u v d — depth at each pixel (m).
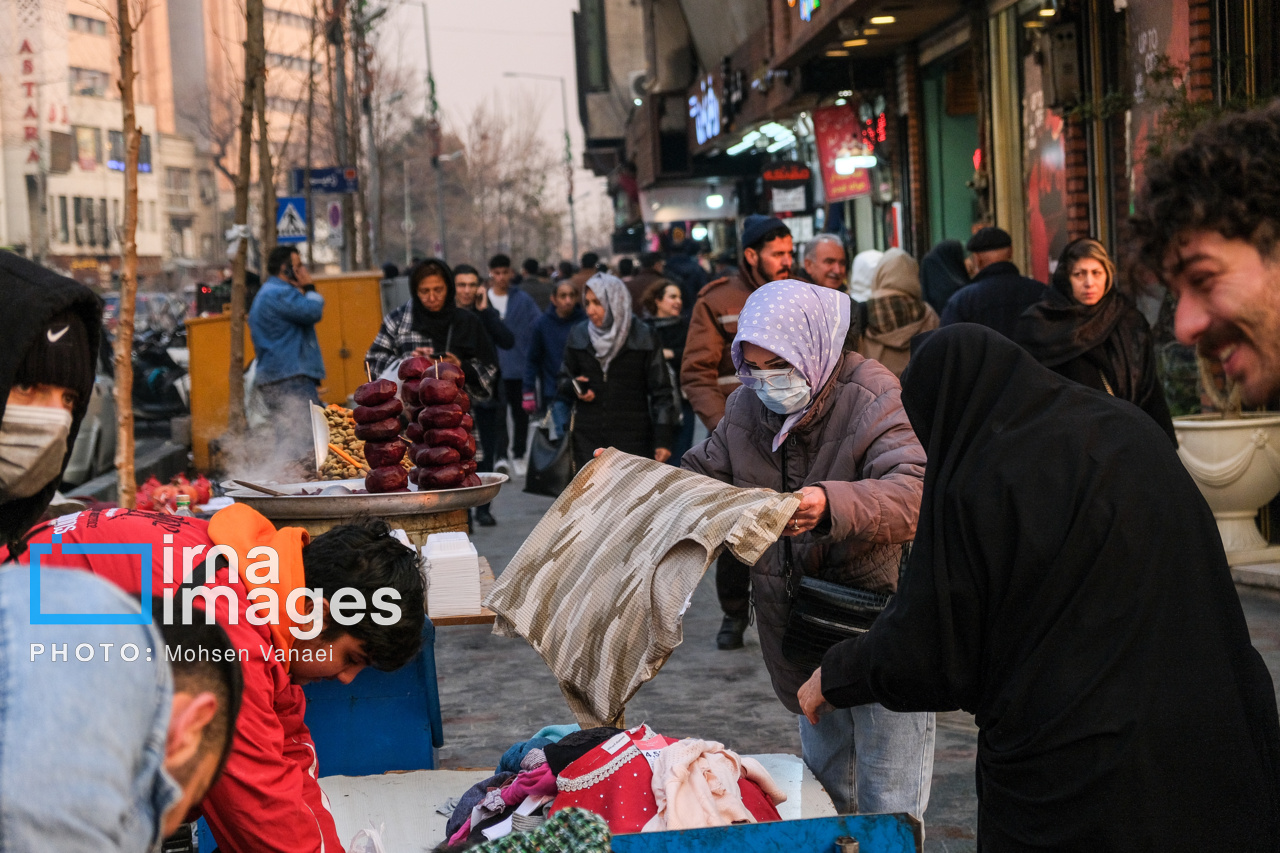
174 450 13.28
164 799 1.29
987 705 2.23
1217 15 8.03
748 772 2.98
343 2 20.95
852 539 3.08
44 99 55.56
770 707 5.57
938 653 2.26
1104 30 9.92
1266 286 1.61
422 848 3.23
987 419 2.27
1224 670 2.08
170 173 78.94
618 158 54.88
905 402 2.43
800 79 15.99
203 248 82.50
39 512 2.32
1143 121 9.06
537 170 65.88
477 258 74.56
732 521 2.91
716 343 6.69
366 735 3.86
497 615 3.20
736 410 3.56
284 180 41.31
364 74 27.83
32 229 56.44
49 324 2.13
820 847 2.36
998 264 7.00
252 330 10.37
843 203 19.69
